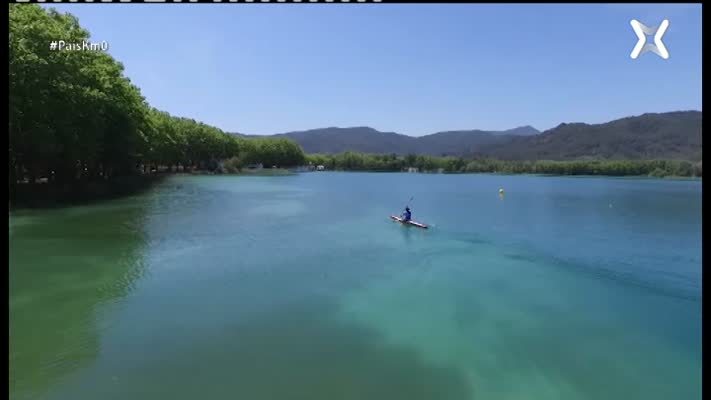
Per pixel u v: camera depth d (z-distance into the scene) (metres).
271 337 16.44
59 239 29.77
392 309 19.66
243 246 30.34
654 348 16.38
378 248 31.36
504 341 16.81
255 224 39.47
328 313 18.91
